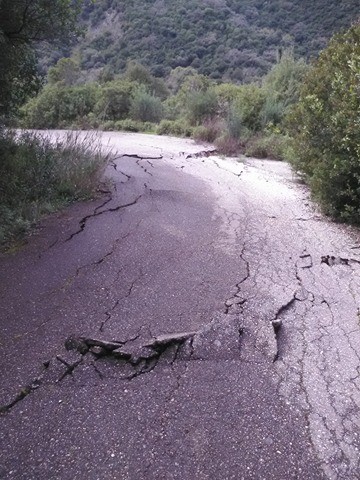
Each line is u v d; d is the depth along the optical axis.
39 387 2.54
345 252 4.84
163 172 7.99
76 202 5.80
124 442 2.17
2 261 4.08
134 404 2.43
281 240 5.10
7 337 2.98
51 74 31.36
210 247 4.74
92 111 20.16
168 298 3.60
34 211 5.05
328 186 5.99
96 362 2.77
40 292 3.58
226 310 3.45
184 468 2.04
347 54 6.16
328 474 2.05
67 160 6.30
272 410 2.43
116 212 5.57
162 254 4.46
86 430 2.24
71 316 3.26
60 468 2.02
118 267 4.11
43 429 2.24
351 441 2.25
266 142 11.14
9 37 5.46
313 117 6.40
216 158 10.25
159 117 19.30
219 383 2.63
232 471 2.04
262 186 7.66
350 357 2.96
